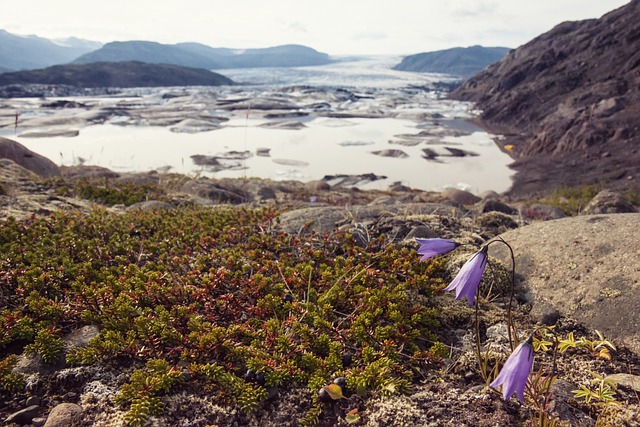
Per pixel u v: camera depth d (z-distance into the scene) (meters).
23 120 51.50
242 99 93.25
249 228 5.98
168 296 4.27
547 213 10.16
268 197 12.83
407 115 66.81
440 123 58.84
